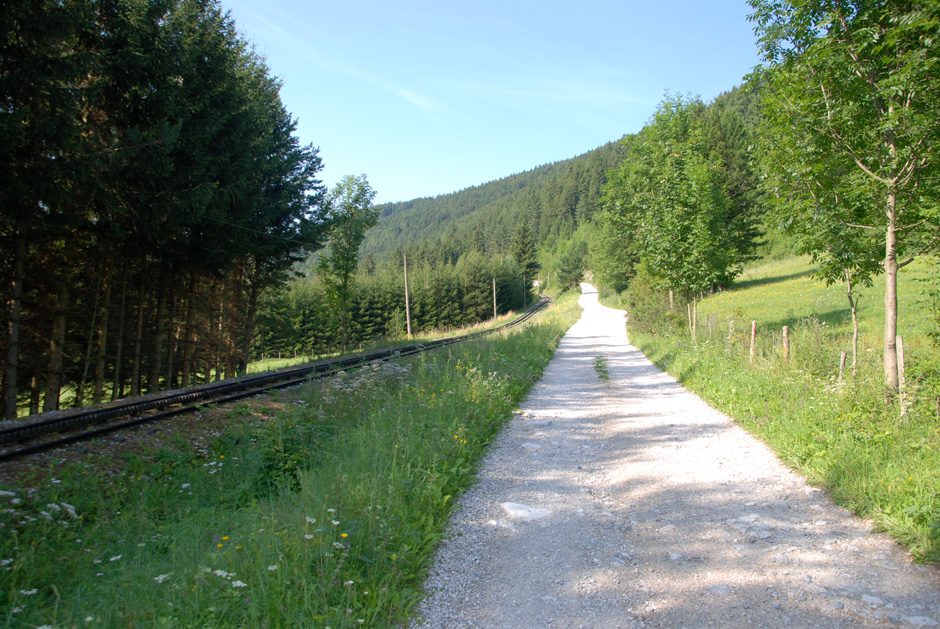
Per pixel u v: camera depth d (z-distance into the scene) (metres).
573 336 34.06
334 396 10.10
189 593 3.45
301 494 5.30
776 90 8.42
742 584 3.74
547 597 3.72
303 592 3.45
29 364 15.52
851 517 4.75
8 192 10.84
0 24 9.77
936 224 7.17
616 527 4.93
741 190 39.88
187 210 14.55
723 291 38.19
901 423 6.17
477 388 10.99
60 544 4.82
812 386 8.59
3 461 6.52
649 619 3.38
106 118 14.32
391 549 4.29
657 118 22.81
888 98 6.89
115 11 13.30
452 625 3.39
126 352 20.11
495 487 6.15
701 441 7.70
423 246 123.94
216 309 23.06
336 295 32.56
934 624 3.11
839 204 8.02
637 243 25.12
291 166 24.53
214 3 17.86
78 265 15.84
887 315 7.31
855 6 7.43
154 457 7.28
